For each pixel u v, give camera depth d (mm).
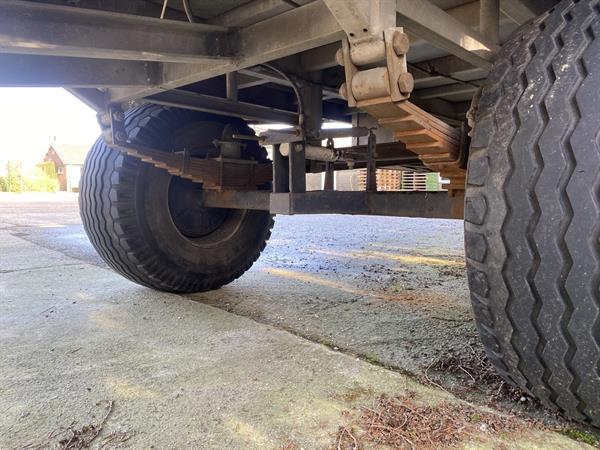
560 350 1020
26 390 1531
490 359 1235
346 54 1132
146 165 2523
